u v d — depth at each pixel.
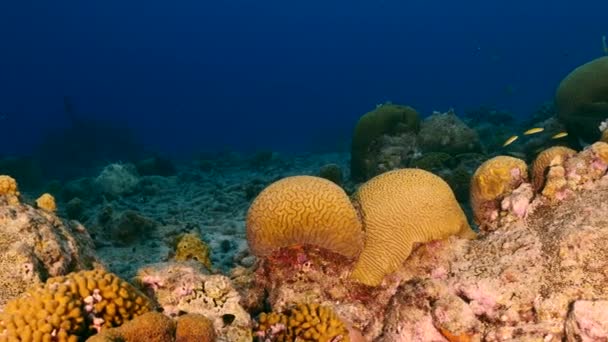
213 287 1.35
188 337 1.12
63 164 8.59
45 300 1.06
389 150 3.38
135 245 2.46
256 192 3.50
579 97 2.82
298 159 7.13
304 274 1.47
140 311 1.18
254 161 6.55
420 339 1.30
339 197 1.41
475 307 1.27
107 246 2.43
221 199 3.49
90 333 1.11
